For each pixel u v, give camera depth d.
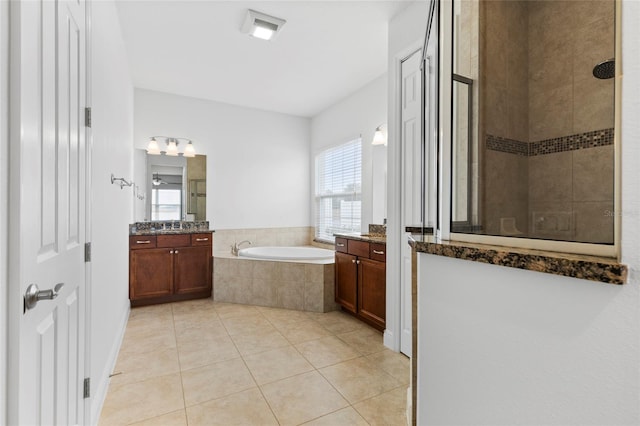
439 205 1.17
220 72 3.52
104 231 1.88
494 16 1.22
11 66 0.78
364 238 2.96
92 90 1.55
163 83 3.82
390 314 2.47
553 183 0.93
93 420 1.55
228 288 3.71
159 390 1.87
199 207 4.35
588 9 1.01
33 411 0.87
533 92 1.10
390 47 2.51
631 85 0.56
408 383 1.96
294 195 5.02
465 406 0.84
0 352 0.74
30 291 0.83
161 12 2.46
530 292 0.69
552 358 0.65
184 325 2.94
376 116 3.67
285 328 2.88
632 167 0.55
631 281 0.55
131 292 3.42
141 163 4.01
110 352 2.10
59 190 1.09
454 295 0.87
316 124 4.99
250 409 1.70
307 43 2.92
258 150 4.75
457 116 1.14
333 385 1.93
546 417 0.67
